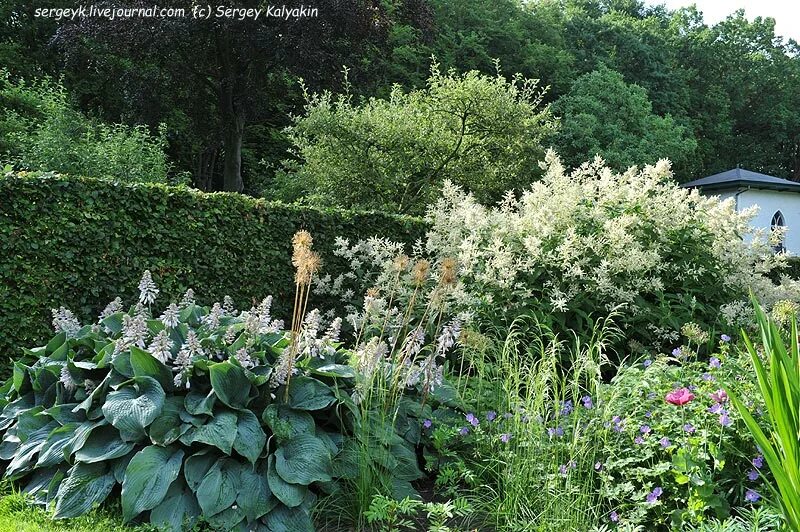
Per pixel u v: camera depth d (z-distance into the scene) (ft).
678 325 17.76
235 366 11.39
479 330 16.51
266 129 64.49
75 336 13.82
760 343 15.26
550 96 80.38
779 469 7.09
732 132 115.75
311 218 23.06
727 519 9.34
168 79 48.52
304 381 11.95
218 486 10.39
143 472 10.34
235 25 44.88
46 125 34.99
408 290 18.84
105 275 17.61
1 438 12.85
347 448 11.59
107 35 44.75
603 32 94.84
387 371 12.82
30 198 16.11
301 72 45.62
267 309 13.24
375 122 38.75
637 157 69.51
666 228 20.08
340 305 23.49
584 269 18.76
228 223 20.54
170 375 11.51
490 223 19.69
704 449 9.98
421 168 40.34
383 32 50.96
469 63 73.67
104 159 32.86
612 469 10.77
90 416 11.43
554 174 20.74
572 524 9.79
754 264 21.56
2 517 10.27
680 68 105.91
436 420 12.73
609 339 17.98
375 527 10.65
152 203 18.49
